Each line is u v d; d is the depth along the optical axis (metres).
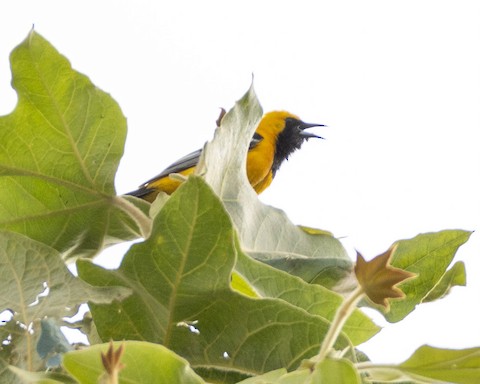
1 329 3.14
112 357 2.32
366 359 4.02
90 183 3.99
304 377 2.72
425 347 2.95
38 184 3.96
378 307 4.05
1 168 3.89
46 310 3.21
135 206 4.02
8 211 3.97
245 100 4.15
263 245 4.43
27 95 3.80
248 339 3.41
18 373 2.78
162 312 3.40
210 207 3.21
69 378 2.87
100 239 4.11
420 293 4.15
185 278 3.33
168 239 3.27
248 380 2.81
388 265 2.70
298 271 4.44
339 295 3.85
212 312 3.41
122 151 3.98
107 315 3.40
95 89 3.87
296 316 3.38
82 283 3.33
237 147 4.23
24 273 3.29
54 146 3.91
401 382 3.17
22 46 3.71
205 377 3.42
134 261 3.33
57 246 4.08
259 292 3.83
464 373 2.92
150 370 2.67
